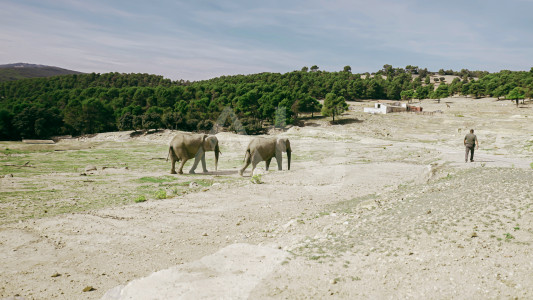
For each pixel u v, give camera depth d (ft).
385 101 524.11
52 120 312.09
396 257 21.80
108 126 347.97
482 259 20.72
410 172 64.18
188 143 80.48
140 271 23.82
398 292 17.15
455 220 27.73
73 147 211.82
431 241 24.04
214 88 446.19
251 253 20.30
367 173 62.59
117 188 65.00
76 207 47.70
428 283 18.15
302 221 33.35
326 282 17.83
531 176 41.60
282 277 17.44
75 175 85.66
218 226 34.96
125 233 33.78
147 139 267.18
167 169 100.42
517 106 387.75
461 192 37.19
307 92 520.83
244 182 55.67
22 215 42.78
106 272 23.90
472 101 466.70
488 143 135.23
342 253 22.86
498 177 43.75
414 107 385.50
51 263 26.20
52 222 38.34
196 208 42.32
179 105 314.35
